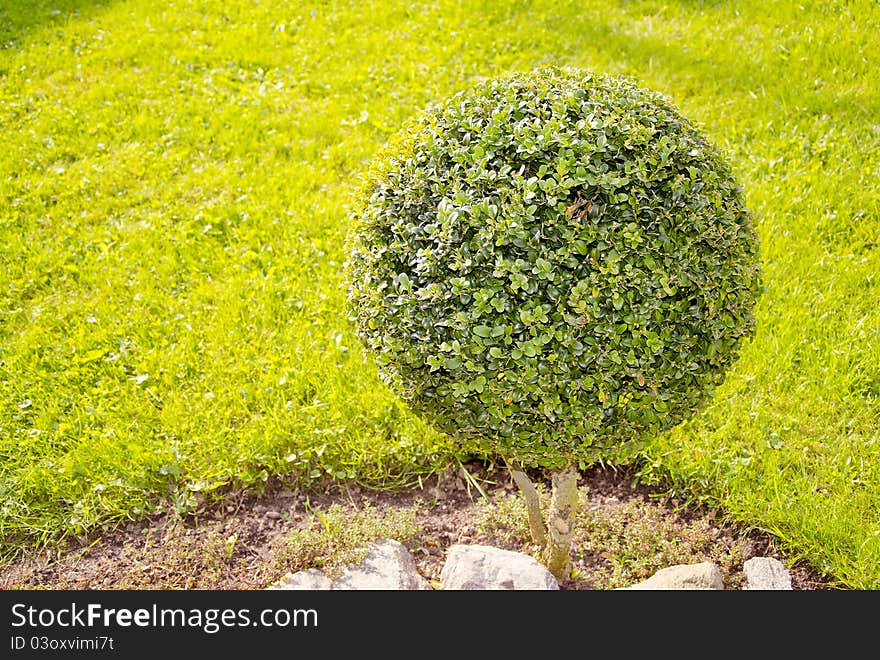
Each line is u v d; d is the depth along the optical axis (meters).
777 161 6.07
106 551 3.87
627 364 2.72
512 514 3.91
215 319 5.04
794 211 5.69
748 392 4.41
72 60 8.16
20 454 4.23
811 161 6.10
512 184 2.75
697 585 3.42
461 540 3.91
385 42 8.27
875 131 6.26
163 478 4.10
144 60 8.12
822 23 7.64
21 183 6.34
